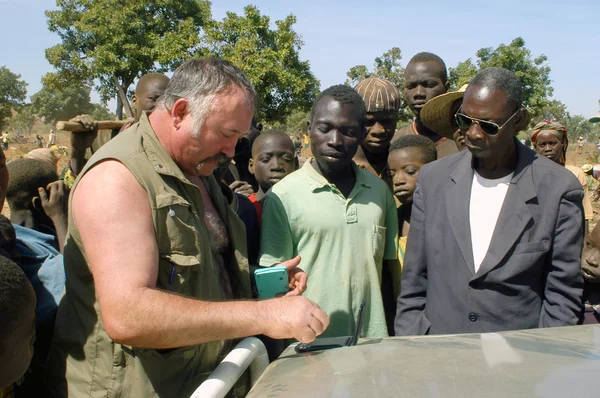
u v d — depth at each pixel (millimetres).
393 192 3607
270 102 24906
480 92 2342
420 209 2670
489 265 2350
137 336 1671
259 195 3967
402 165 3266
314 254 2689
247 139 4371
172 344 1708
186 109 1970
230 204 2572
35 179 3105
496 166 2449
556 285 2379
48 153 4805
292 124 47875
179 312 1689
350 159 2740
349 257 2688
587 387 1155
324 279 2666
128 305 1665
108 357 1904
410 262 2697
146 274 1740
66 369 2018
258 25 24469
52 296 2328
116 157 1880
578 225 2350
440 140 4051
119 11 27562
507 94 2318
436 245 2535
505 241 2346
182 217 1958
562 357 1356
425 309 2627
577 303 2379
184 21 27859
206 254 2055
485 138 2340
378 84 3688
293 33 25094
